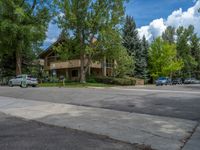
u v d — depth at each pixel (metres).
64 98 15.26
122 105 12.30
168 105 12.23
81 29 38.31
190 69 79.00
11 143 6.00
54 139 6.39
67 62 47.12
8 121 8.76
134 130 7.45
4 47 38.41
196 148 5.93
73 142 6.14
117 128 7.67
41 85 34.78
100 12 37.16
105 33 36.88
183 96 15.82
